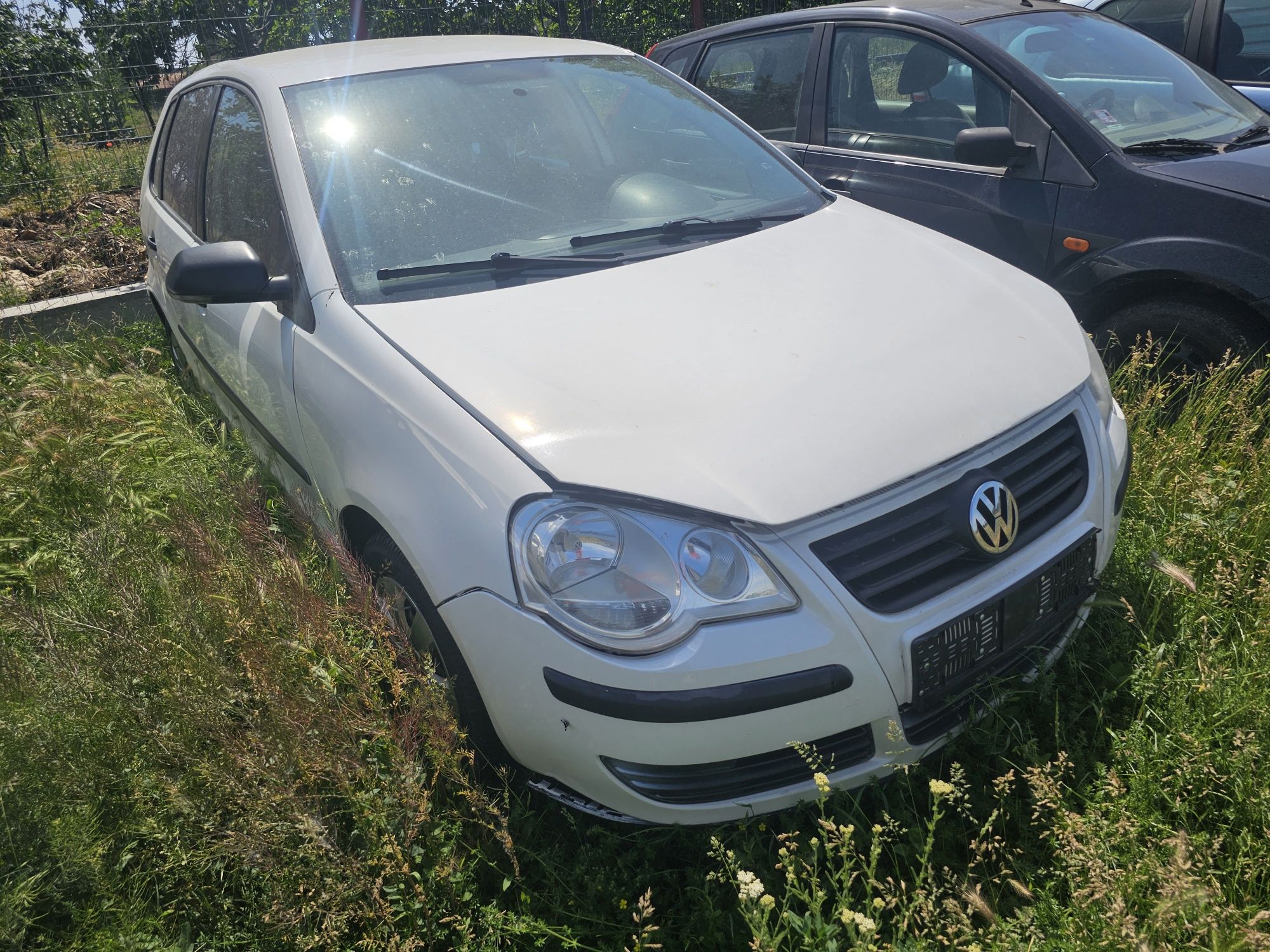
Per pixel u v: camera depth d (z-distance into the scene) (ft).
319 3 28.19
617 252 9.32
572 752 6.74
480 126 10.34
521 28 29.73
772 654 6.31
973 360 7.67
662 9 31.14
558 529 6.54
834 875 6.23
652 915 6.74
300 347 9.00
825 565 6.44
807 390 7.12
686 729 6.34
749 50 16.96
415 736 7.38
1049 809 7.00
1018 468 7.25
